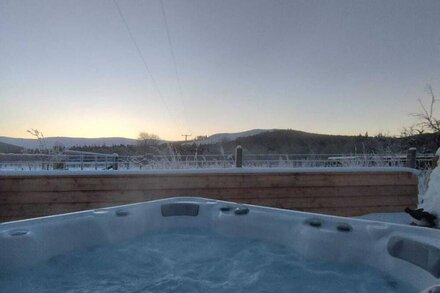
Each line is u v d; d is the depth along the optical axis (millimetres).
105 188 4109
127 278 2225
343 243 2211
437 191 3133
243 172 4305
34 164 6387
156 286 2109
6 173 3900
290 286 2078
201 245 2777
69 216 2502
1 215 3891
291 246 2490
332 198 4395
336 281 2080
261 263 2422
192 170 4254
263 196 4328
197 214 3094
